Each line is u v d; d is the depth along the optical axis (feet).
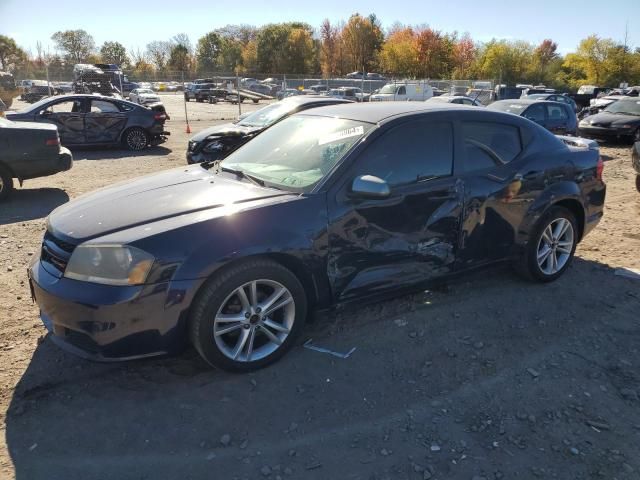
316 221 10.54
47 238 10.60
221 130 33.78
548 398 9.71
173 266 9.30
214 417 9.18
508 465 8.06
